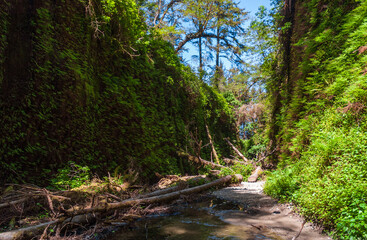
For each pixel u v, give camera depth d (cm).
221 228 407
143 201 537
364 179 349
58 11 641
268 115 1232
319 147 475
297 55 952
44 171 541
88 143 671
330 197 355
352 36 609
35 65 565
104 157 718
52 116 585
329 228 346
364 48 540
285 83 1042
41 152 545
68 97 627
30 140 531
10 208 404
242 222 437
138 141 870
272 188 626
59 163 580
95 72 762
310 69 799
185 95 1434
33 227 350
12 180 476
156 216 512
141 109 938
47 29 603
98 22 710
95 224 430
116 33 859
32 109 545
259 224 417
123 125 827
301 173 557
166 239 361
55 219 398
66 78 628
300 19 970
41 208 449
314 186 429
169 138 1108
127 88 886
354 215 305
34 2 588
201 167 1307
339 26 706
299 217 428
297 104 823
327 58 711
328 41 728
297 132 743
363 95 482
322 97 664
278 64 1117
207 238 358
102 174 684
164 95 1191
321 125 578
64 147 600
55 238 356
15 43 527
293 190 525
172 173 983
